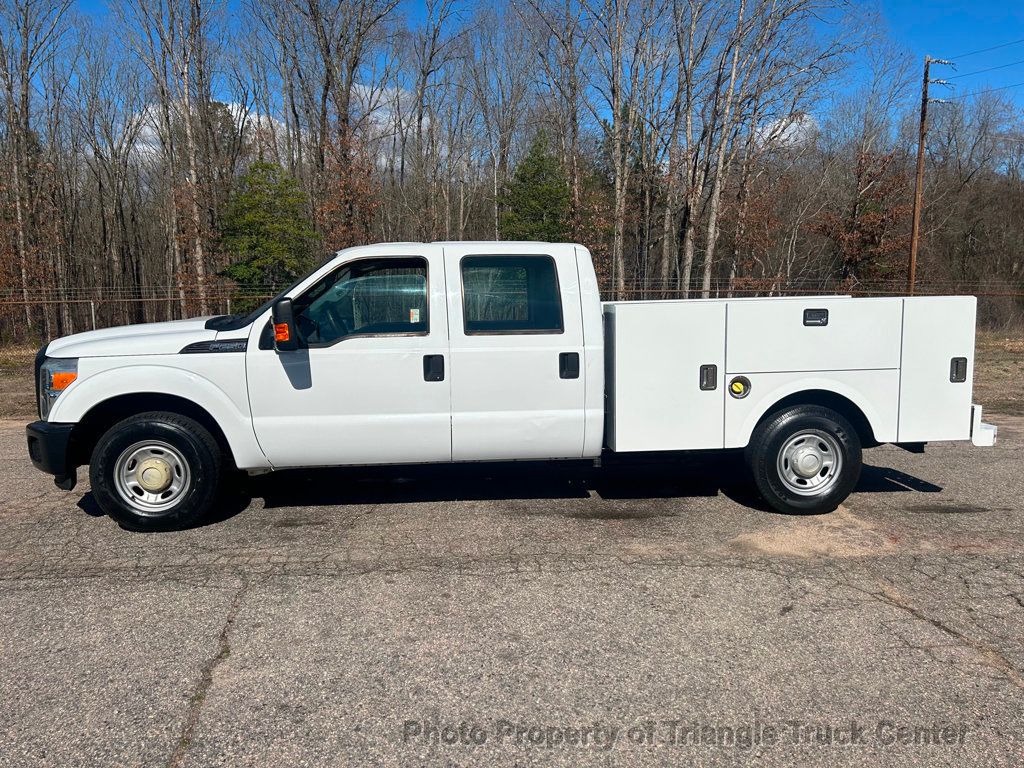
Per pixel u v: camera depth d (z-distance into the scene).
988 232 38.31
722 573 4.59
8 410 11.21
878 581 4.46
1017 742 2.91
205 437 5.29
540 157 30.64
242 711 3.12
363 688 3.29
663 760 2.80
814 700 3.20
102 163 38.41
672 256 34.66
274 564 4.75
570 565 4.72
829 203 35.12
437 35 35.50
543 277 5.43
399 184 38.03
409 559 4.83
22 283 25.83
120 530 5.40
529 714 3.09
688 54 28.34
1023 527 5.45
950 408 5.69
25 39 29.28
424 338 5.30
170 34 27.83
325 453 5.34
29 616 4.01
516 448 5.47
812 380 5.58
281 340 5.00
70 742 2.90
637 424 5.50
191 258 29.00
